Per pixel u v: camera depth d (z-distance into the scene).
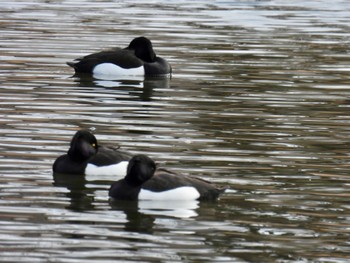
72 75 25.38
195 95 23.08
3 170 16.19
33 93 22.62
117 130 19.23
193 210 14.51
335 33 32.56
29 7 36.41
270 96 22.98
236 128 19.72
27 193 15.02
